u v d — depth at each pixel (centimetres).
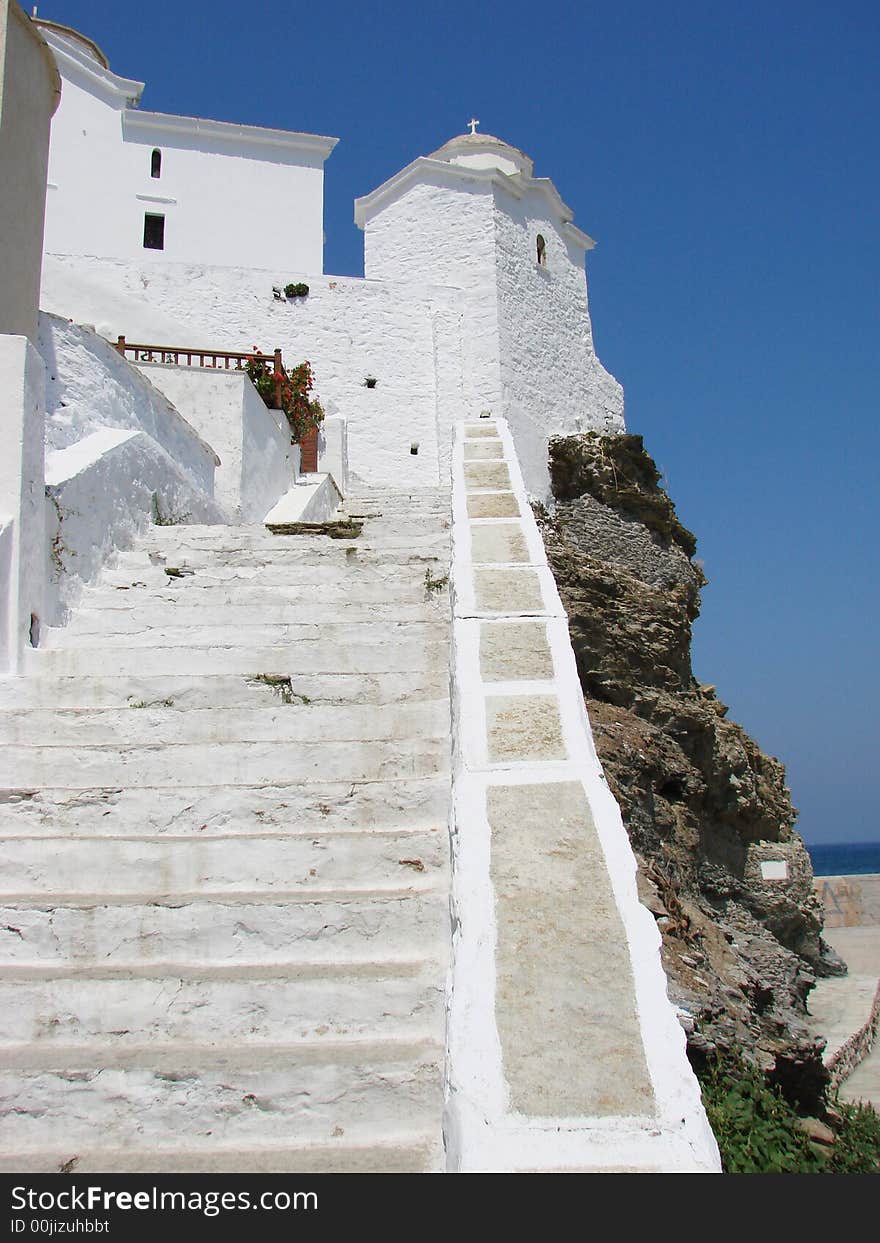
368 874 486
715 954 1240
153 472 968
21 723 602
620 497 2362
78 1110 376
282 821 523
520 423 2427
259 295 2375
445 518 1028
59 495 747
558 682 474
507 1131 254
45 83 887
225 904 448
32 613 692
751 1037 905
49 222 2589
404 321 2447
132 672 675
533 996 294
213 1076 379
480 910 329
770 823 1958
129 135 2684
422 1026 409
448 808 521
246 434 1315
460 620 544
